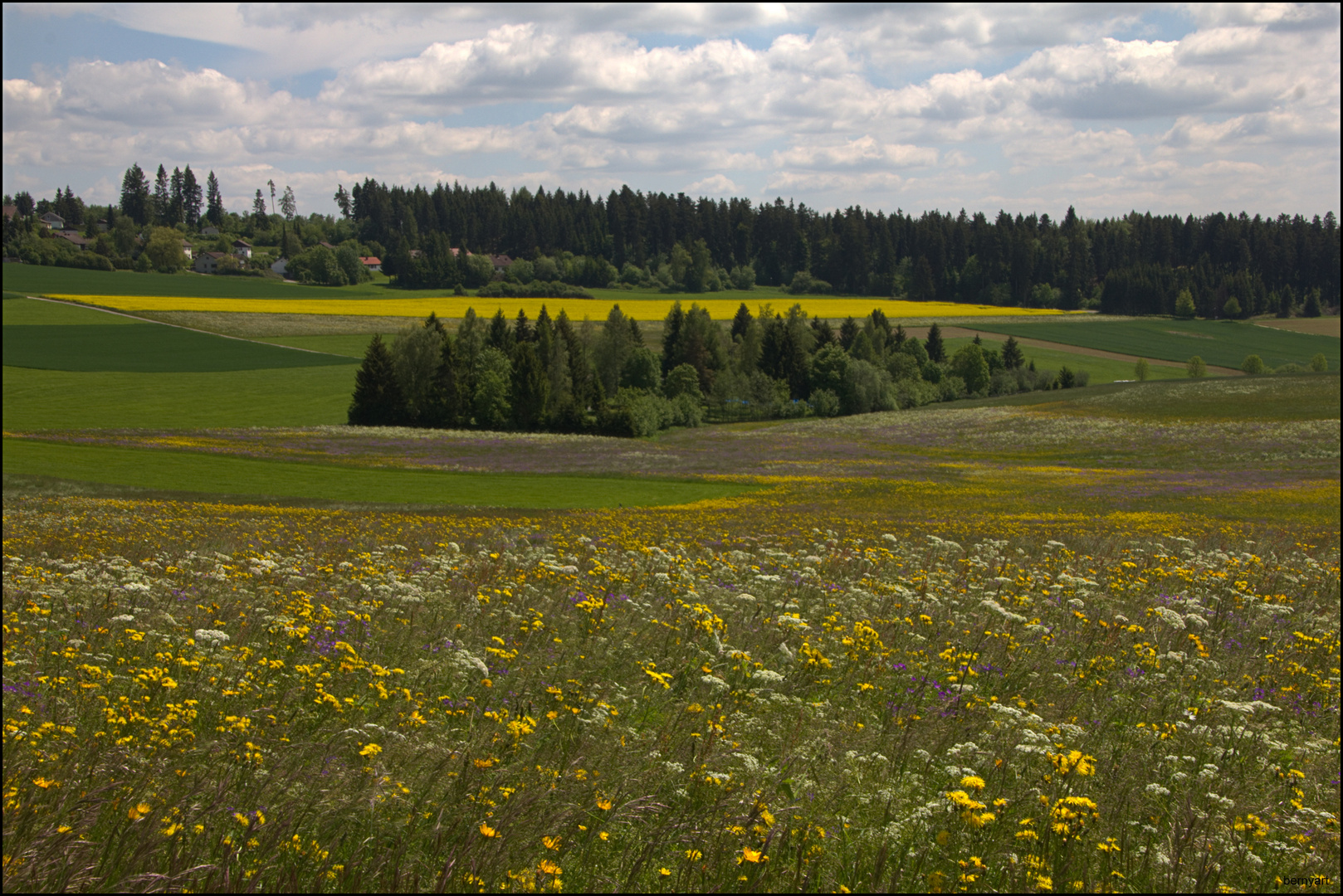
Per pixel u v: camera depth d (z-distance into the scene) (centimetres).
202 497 3700
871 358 11562
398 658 830
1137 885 491
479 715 682
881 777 605
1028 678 859
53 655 774
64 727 574
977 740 675
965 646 934
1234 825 550
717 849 486
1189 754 686
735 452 5991
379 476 4541
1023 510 3462
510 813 495
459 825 494
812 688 802
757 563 1585
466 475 4688
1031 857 491
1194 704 808
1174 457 5616
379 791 517
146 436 5788
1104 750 691
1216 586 1362
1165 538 2278
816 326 12912
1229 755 675
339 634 892
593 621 988
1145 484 4303
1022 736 662
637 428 7962
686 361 11350
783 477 4666
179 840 455
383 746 593
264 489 4041
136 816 468
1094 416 7569
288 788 524
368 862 461
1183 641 998
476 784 545
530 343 9956
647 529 2500
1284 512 3288
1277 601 1284
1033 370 11775
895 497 3925
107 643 834
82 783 504
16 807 466
